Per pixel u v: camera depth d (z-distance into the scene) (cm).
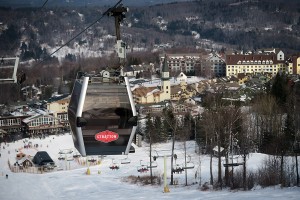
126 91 2595
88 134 2567
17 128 17850
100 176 9019
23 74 5609
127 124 2586
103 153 2597
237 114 10212
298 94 14375
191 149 11588
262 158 8981
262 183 6600
